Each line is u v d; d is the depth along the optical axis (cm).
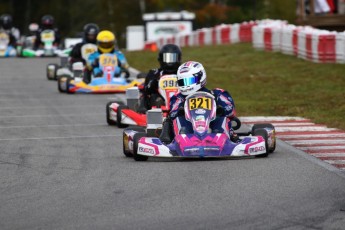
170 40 15688
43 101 7181
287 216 2894
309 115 5906
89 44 8831
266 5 18938
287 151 4328
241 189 3341
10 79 9375
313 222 2811
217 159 4072
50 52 13225
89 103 7000
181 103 4234
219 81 8362
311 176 3591
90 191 3400
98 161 4150
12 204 3191
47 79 9369
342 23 10806
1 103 7050
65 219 2927
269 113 6147
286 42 10150
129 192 3350
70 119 5991
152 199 3206
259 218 2873
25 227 2833
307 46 9331
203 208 3034
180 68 4256
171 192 3322
